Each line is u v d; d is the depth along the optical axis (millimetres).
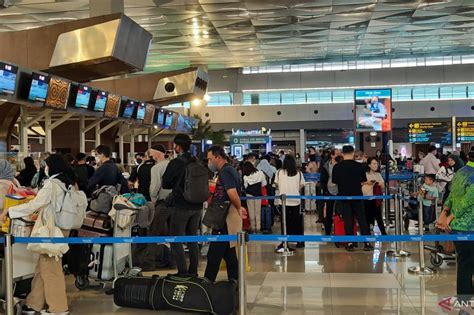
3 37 13930
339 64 40844
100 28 13180
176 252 6340
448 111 38938
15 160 9922
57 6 19812
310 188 13492
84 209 5824
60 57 13531
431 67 39406
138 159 16938
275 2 20797
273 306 5688
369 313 5387
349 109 39625
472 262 5141
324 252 9023
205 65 37531
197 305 5375
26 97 11703
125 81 24016
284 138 41188
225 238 5000
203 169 6395
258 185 11250
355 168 8992
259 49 32188
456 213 5160
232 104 41844
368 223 10195
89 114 15062
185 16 22594
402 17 24688
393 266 7754
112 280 6602
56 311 5461
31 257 5781
